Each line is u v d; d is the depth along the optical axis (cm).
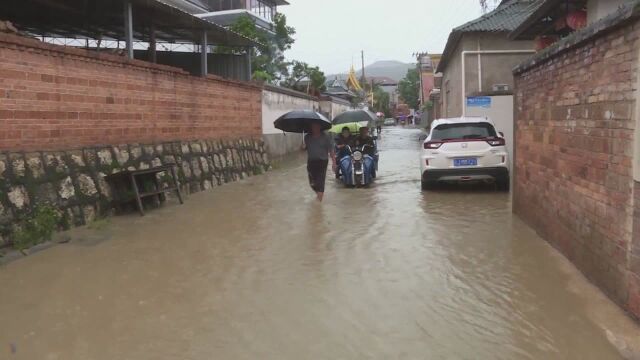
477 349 376
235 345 389
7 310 459
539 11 1008
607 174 456
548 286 498
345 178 1225
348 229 762
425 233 730
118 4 1148
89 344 394
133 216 862
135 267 582
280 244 679
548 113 645
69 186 775
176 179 1038
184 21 1297
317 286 515
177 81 1156
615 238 441
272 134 1964
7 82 688
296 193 1137
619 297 435
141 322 433
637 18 392
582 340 386
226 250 651
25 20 1334
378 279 533
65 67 799
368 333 406
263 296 490
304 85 3247
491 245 655
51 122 768
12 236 645
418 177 1400
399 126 7538
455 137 1099
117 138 935
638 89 392
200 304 471
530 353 369
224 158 1353
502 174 1080
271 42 2602
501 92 1622
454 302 467
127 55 1037
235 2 3139
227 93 1423
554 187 624
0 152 674
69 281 535
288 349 382
